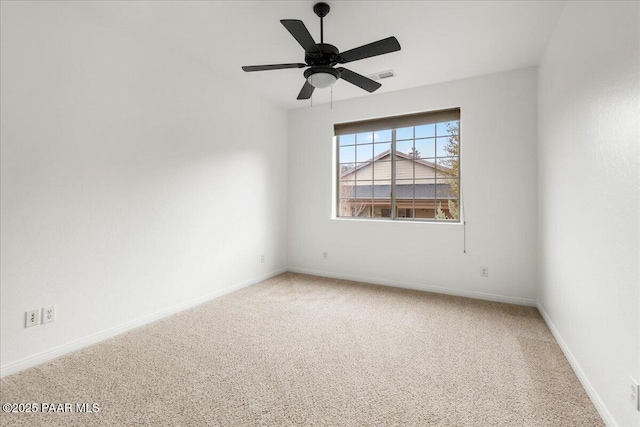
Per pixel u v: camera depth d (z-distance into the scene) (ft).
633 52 4.25
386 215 13.88
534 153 10.46
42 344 6.89
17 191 6.49
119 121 8.31
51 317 7.02
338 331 8.63
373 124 13.43
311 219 14.84
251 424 5.05
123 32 8.36
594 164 5.60
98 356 7.19
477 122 11.27
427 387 6.05
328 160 14.33
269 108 14.02
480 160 11.25
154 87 9.18
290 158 15.29
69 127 7.29
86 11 7.55
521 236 10.74
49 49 6.92
